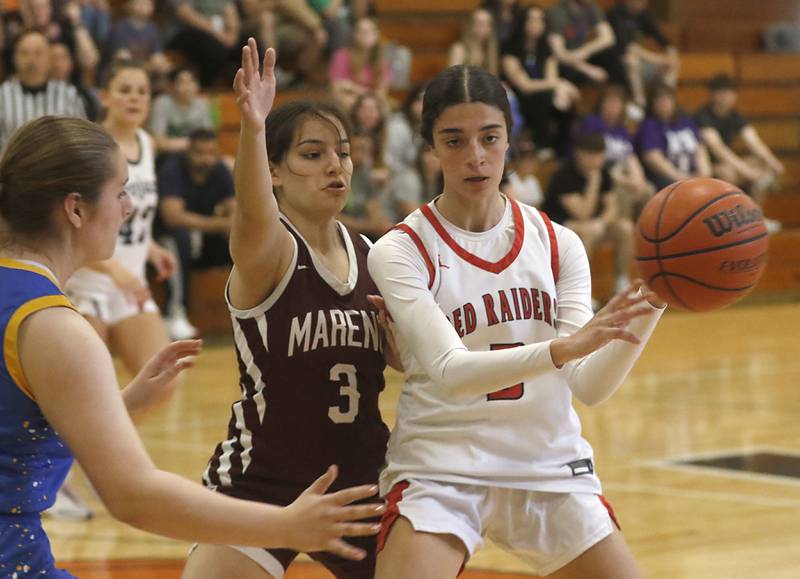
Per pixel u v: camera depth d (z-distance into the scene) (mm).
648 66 22344
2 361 3416
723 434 11078
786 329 18281
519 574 7000
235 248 4582
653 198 4422
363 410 4867
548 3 23219
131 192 9109
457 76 4574
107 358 3387
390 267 4578
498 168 4609
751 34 25672
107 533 8188
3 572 3473
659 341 17297
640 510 8508
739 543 7684
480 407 4555
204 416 12078
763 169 21469
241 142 4309
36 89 12609
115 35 17500
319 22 19250
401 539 4449
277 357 4754
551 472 4594
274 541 3207
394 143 17234
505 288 4668
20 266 3504
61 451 3596
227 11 19297
